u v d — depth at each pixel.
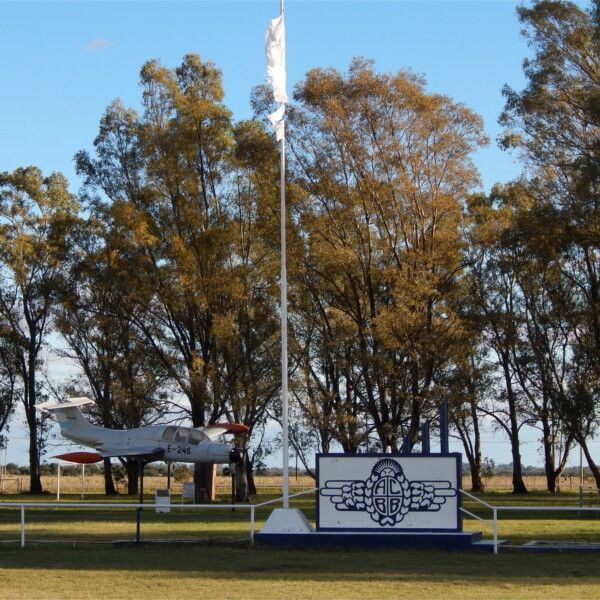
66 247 66.44
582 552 21.44
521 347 59.53
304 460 58.81
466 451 82.12
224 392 56.25
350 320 55.09
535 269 56.19
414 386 52.06
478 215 61.28
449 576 17.56
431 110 51.59
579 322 55.34
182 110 58.00
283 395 23.58
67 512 44.00
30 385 75.31
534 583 16.69
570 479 100.69
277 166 53.91
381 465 22.50
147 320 59.22
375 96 51.72
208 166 58.41
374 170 52.38
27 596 15.25
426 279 51.41
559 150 48.94
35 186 72.62
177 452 50.34
